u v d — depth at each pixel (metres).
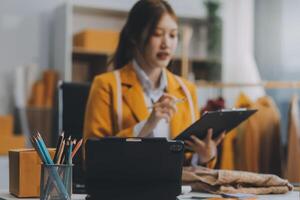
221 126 1.60
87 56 4.31
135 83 1.73
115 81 1.72
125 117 1.69
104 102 1.70
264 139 3.14
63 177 1.15
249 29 5.08
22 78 3.99
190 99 1.78
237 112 1.55
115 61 1.83
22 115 3.91
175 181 1.21
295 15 4.71
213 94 4.79
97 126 1.68
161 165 1.20
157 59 1.72
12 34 4.13
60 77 4.05
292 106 3.16
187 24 4.88
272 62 4.86
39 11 4.22
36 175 1.34
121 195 1.19
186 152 1.66
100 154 1.19
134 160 1.20
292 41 4.72
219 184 1.43
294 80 4.68
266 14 4.92
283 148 3.29
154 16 1.68
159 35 1.70
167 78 1.77
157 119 1.61
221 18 4.77
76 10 4.30
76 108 2.04
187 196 1.36
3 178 3.53
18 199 1.31
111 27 4.47
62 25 4.08
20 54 4.16
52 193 1.14
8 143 3.63
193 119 1.76
